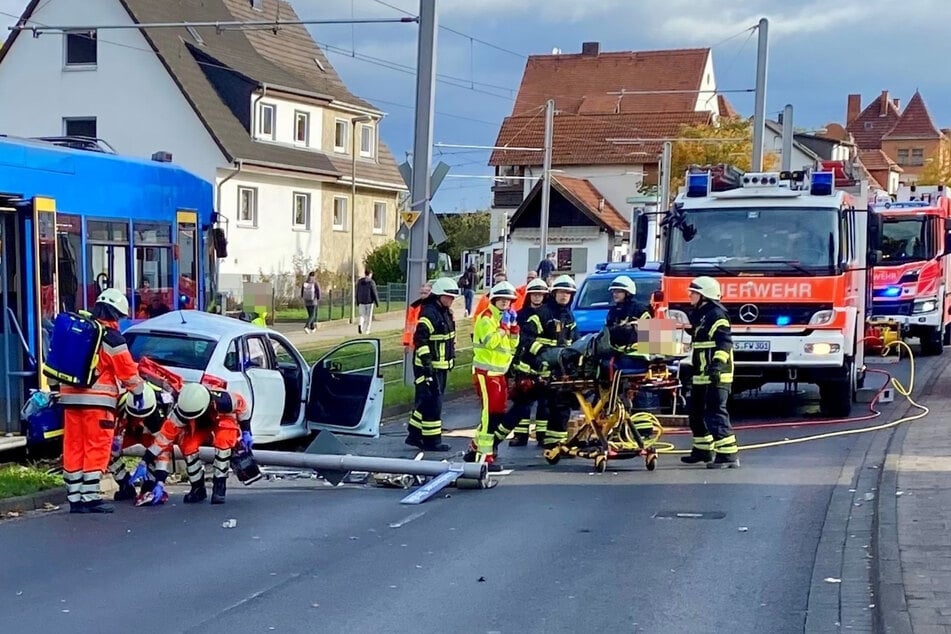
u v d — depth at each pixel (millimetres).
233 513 10250
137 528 9547
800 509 10023
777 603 7137
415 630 6594
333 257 46875
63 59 42062
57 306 12766
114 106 41500
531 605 7109
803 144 74188
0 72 42719
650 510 10094
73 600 7246
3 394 12180
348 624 6707
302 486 11828
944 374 22391
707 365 12320
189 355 12414
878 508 9289
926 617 6281
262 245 42625
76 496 10195
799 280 15320
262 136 43031
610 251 55812
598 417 12305
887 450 12688
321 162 45438
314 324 32750
